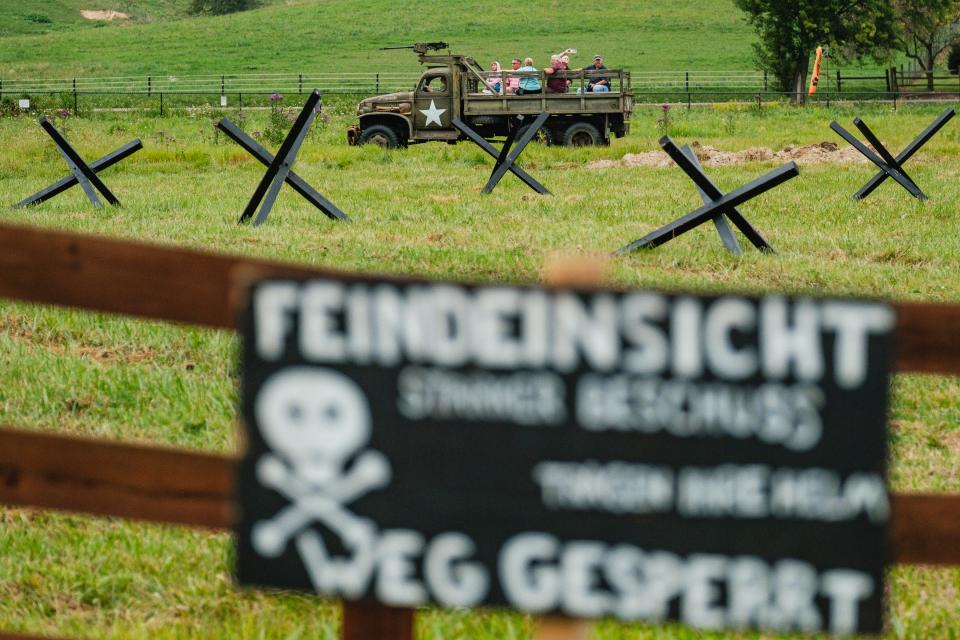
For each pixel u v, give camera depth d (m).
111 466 10.73
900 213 54.03
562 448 8.52
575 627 8.88
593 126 114.94
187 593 16.22
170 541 17.62
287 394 8.60
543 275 35.28
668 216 52.56
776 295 8.28
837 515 8.45
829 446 8.38
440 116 113.38
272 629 14.95
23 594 16.42
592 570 8.62
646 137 124.62
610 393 8.44
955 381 26.66
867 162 87.19
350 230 45.97
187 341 28.38
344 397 8.57
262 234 44.16
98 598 16.27
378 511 8.68
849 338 8.29
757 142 112.50
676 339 8.37
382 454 8.62
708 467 8.45
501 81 116.12
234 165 90.69
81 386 24.70
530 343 8.43
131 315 9.88
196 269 9.82
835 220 52.00
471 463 8.58
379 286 8.47
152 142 107.56
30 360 26.22
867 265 39.34
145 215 51.19
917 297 33.97
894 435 22.31
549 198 61.81
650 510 8.53
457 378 8.50
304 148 103.62
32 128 124.00
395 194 64.81
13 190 68.00
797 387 8.35
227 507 10.69
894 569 16.41
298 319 8.53
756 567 8.53
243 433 8.66
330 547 8.73
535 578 8.66
